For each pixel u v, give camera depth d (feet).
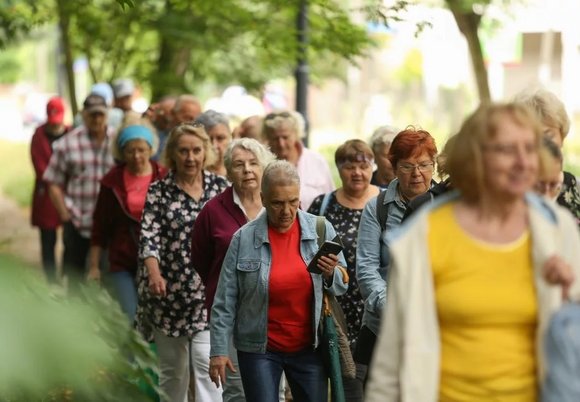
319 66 134.21
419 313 25.53
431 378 25.39
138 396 17.75
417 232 25.81
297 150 65.36
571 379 23.75
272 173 41.47
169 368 53.78
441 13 100.53
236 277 42.32
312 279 41.68
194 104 75.77
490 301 25.34
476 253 25.57
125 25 100.53
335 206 53.36
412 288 25.53
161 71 111.75
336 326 42.29
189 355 54.13
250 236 42.19
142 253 53.06
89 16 100.12
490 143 25.34
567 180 36.96
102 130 79.36
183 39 98.07
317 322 41.70
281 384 48.55
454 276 25.58
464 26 97.09
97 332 15.55
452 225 25.90
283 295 41.65
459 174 25.76
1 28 88.84
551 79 219.00
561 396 23.73
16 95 505.66
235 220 48.52
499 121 25.39
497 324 25.49
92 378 14.73
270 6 87.56
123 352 18.08
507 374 25.45
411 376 25.34
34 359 13.67
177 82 111.04
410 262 25.68
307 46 84.38
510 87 217.36
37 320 14.02
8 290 14.03
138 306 53.93
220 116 64.44
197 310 53.31
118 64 109.81
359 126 287.28
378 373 26.14
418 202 37.93
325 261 41.06
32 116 388.78
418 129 44.06
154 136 62.85
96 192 79.51
